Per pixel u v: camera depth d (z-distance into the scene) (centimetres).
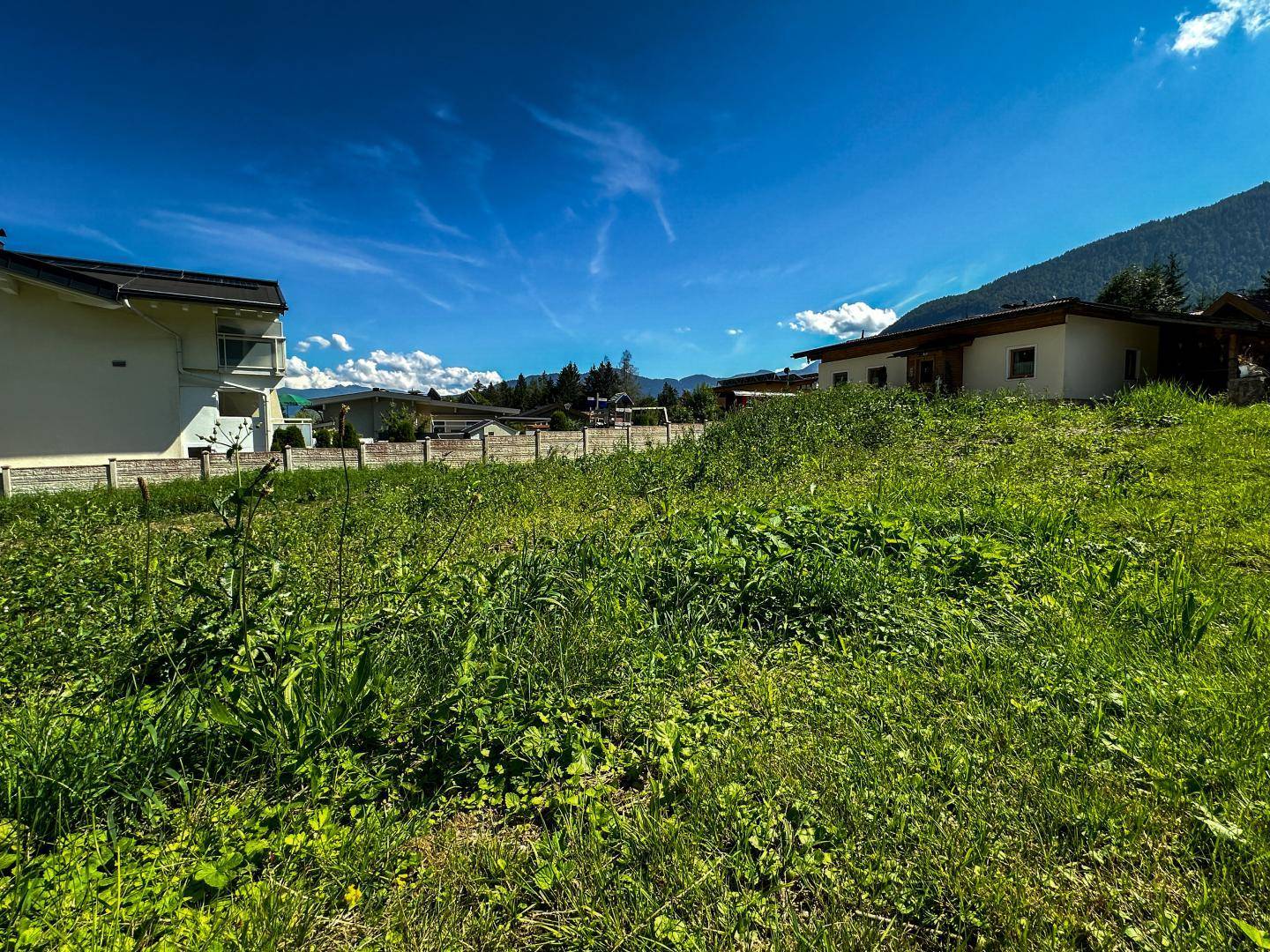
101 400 1492
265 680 219
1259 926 132
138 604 354
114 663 279
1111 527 460
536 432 1720
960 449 848
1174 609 281
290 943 136
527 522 636
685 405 3909
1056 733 202
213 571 440
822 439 986
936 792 179
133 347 1527
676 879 150
